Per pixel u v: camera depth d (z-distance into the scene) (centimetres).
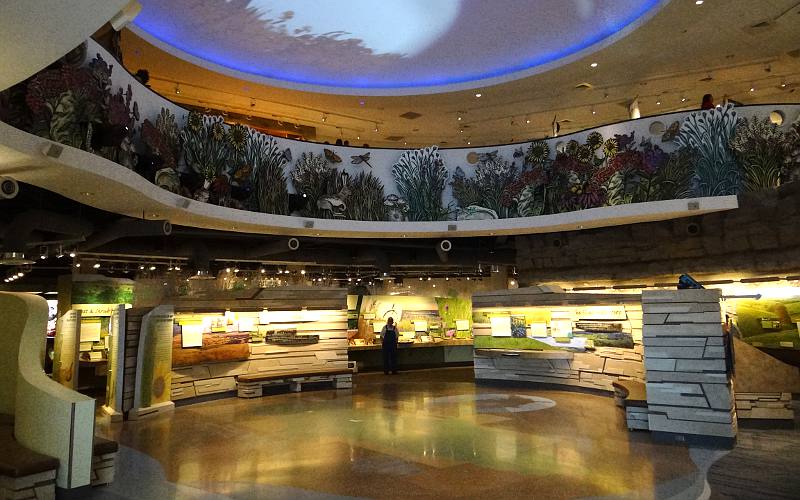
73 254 1022
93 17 282
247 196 1045
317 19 1174
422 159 1258
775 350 851
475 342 1262
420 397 1063
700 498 470
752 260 1003
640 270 1191
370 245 1455
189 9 1103
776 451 628
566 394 1080
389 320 1492
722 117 1028
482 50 1305
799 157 970
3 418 559
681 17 1045
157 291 1375
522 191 1192
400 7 1148
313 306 1233
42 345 535
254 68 1360
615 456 611
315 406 973
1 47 309
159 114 866
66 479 449
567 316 1130
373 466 576
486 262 1511
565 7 1110
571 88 1409
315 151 1198
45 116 582
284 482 525
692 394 678
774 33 1128
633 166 1069
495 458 604
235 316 1112
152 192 778
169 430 777
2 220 903
